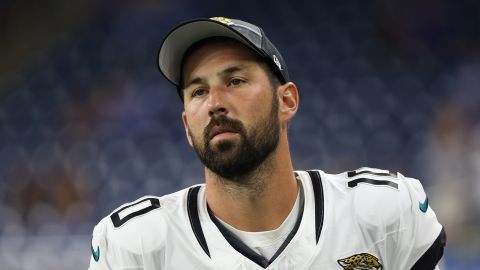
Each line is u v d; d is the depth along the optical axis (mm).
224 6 39219
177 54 7434
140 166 31109
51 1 42250
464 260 21203
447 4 36688
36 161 32562
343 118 32156
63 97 36625
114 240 7484
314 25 37562
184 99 7578
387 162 29172
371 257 7359
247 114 7031
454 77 33688
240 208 7410
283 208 7488
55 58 39156
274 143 7258
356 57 35688
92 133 33750
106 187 30469
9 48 41438
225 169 7055
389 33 36250
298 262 7309
